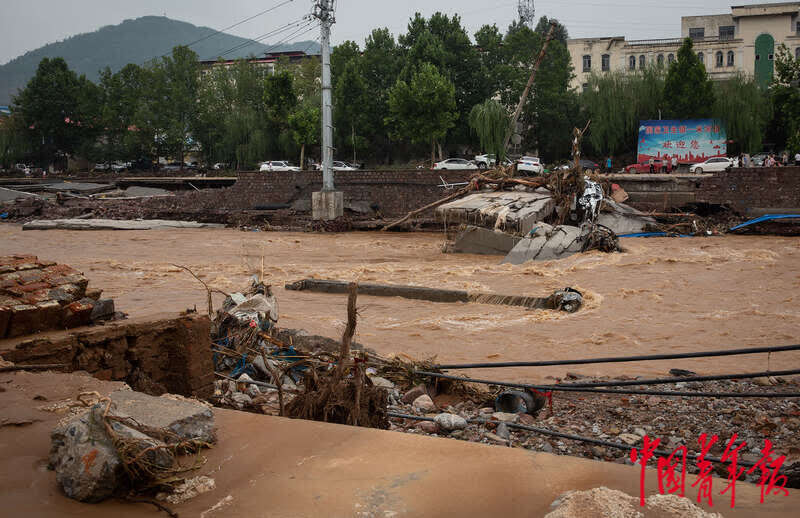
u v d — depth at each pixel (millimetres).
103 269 30703
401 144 81000
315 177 55688
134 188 66875
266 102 67938
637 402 10234
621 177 48375
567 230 34719
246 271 30375
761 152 71250
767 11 87062
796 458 7137
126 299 22688
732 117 66562
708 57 89750
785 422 8914
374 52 78062
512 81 74188
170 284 26406
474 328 18422
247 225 53062
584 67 93062
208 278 28250
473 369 13500
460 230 38750
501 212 37031
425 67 65375
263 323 12695
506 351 15570
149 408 4477
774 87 55906
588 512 3377
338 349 12750
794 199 44750
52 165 102438
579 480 3918
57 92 95062
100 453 3826
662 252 34344
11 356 6863
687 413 9523
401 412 9547
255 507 3660
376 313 20781
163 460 4012
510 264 32375
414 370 11023
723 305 21281
